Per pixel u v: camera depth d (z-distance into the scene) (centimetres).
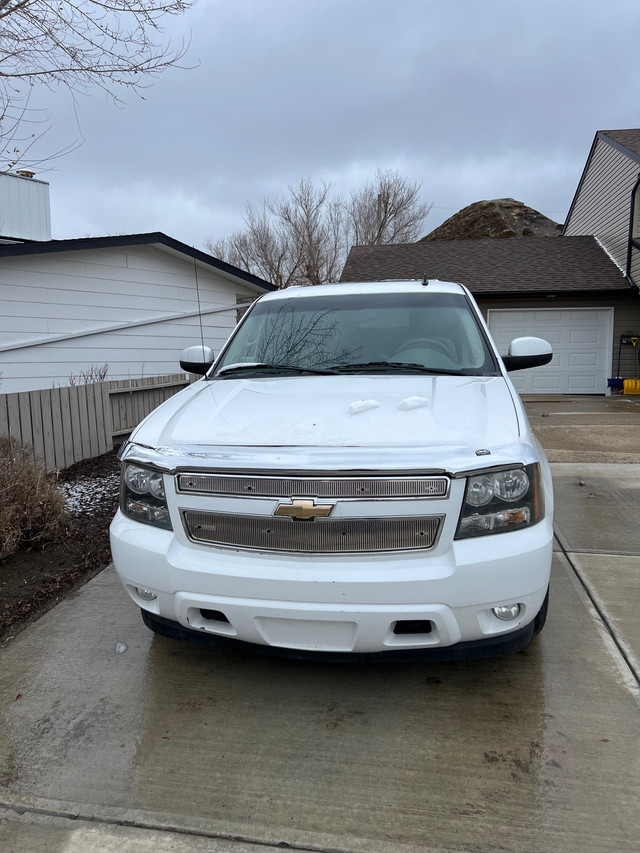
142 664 285
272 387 308
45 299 868
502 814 195
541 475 239
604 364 1441
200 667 282
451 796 203
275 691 263
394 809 198
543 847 182
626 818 191
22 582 375
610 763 215
